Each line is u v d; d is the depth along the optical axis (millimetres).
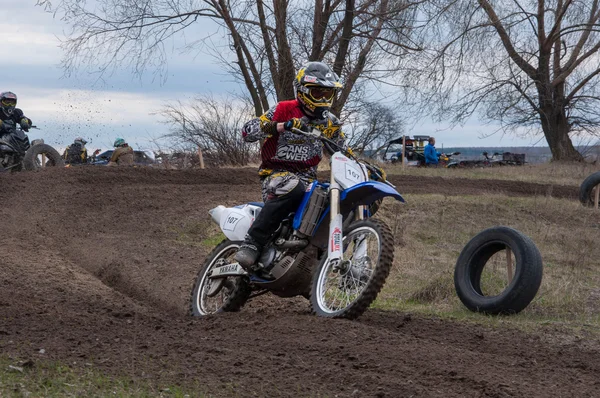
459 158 49312
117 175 21016
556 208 21047
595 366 6742
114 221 16688
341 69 29531
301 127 7457
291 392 5250
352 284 7590
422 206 19625
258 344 6633
